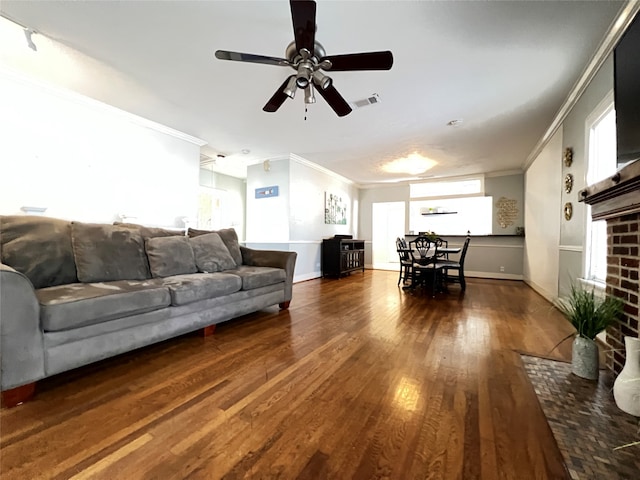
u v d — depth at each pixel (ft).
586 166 8.40
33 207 8.61
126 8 5.89
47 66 8.01
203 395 4.91
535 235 15.24
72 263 6.89
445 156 16.46
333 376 5.63
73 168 9.70
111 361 6.25
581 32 6.37
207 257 9.55
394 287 15.98
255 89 9.20
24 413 4.34
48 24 6.37
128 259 7.75
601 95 7.47
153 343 6.77
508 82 8.50
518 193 19.49
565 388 5.16
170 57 7.57
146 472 3.28
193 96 9.67
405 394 4.99
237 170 21.36
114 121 10.78
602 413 4.39
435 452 3.60
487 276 20.16
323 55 6.57
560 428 4.05
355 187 25.64
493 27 6.27
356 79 8.35
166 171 12.67
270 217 17.70
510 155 16.05
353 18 6.03
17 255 6.11
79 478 3.18
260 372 5.78
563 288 10.69
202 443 3.76
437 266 14.20
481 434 3.94
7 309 4.38
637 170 4.12
